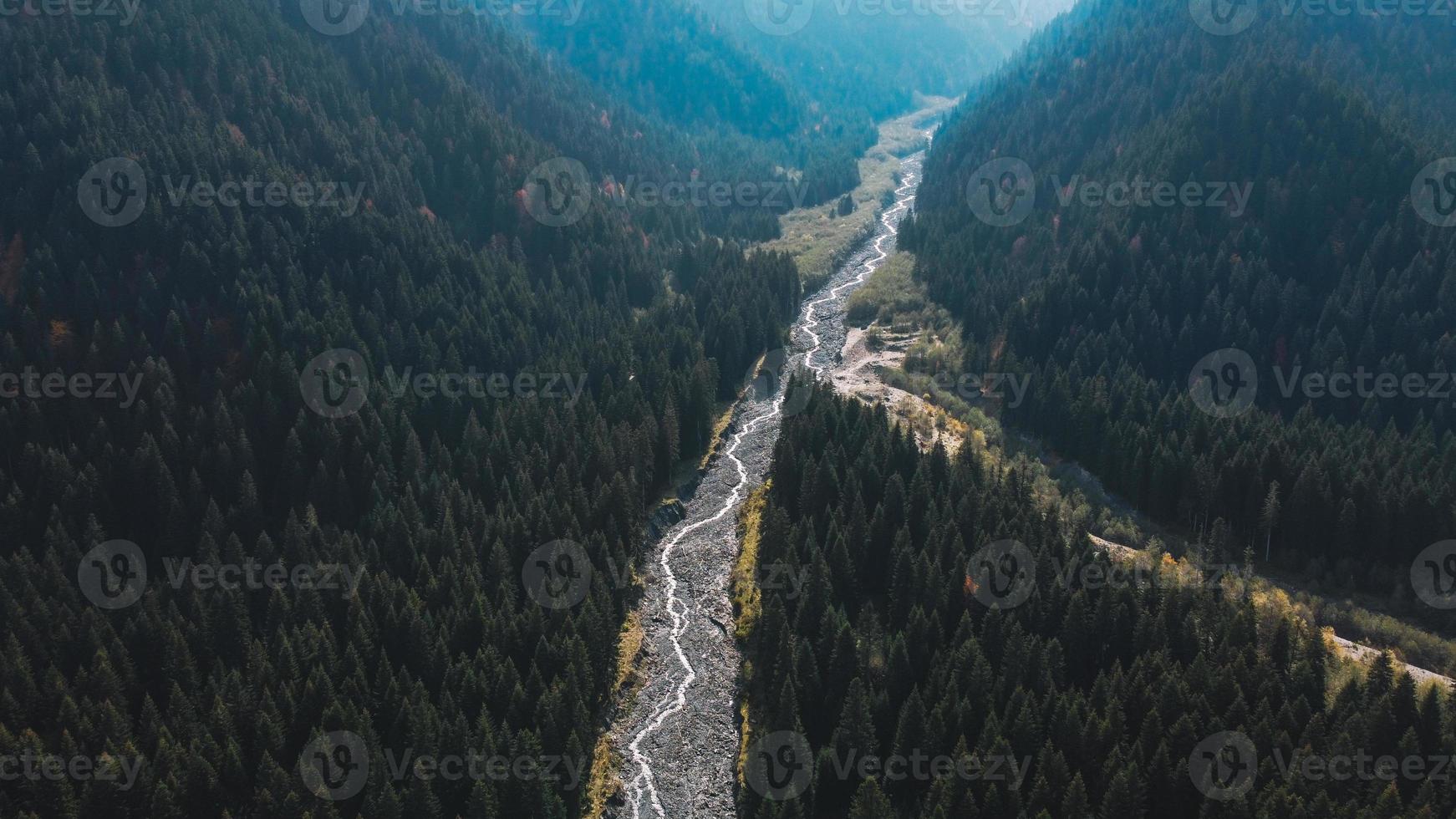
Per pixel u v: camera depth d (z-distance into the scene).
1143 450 94.56
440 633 68.00
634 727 68.94
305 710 61.06
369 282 109.06
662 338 120.12
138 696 63.47
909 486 84.06
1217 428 95.69
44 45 111.88
